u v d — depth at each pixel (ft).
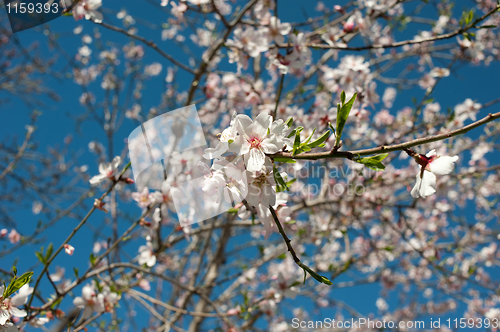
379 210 12.11
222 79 12.49
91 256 7.57
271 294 9.00
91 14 8.16
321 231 12.24
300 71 13.55
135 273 11.67
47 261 6.31
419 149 10.93
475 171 11.82
